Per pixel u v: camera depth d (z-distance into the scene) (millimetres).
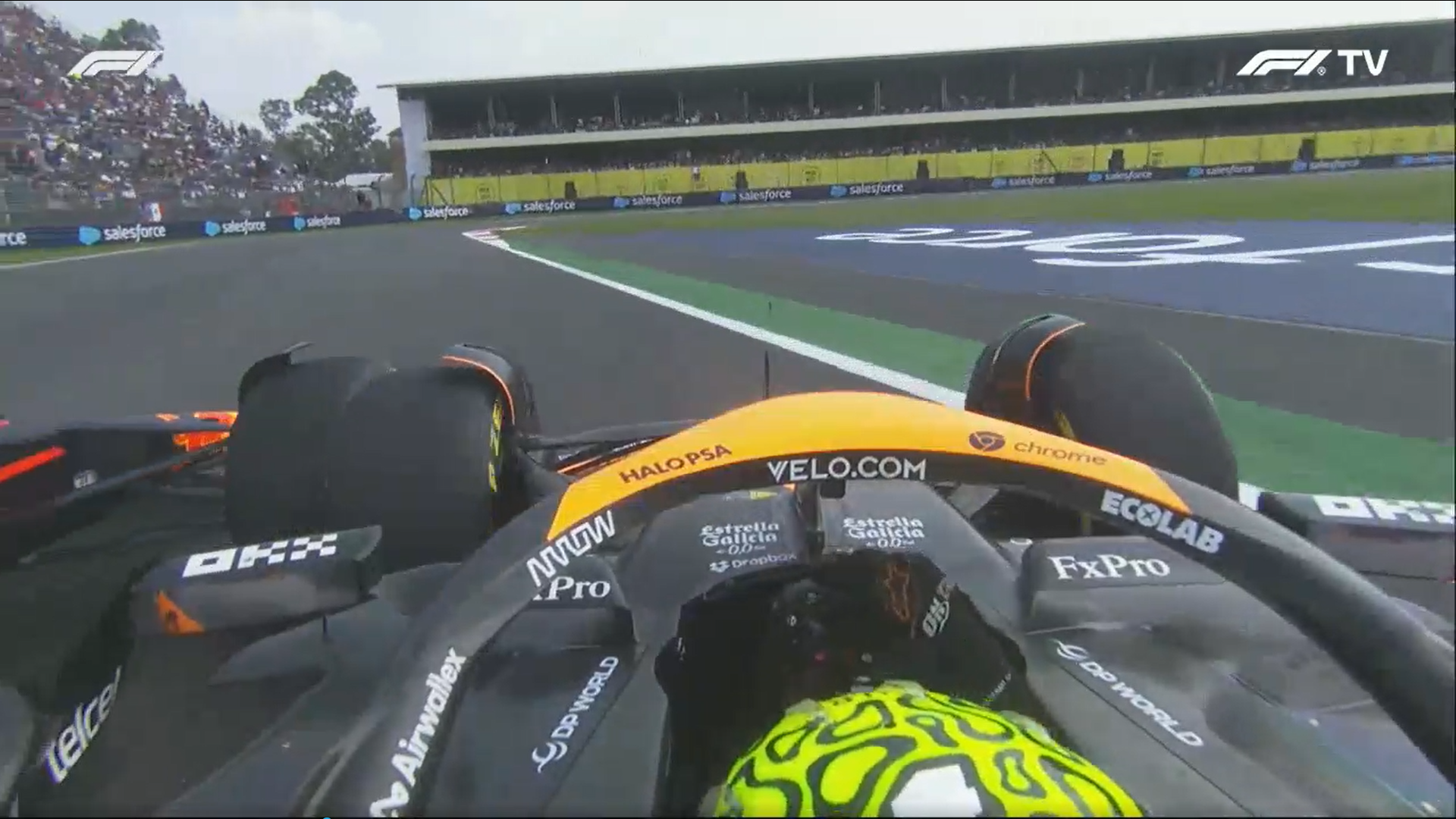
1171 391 3088
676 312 11078
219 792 1648
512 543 1791
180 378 5773
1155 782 1805
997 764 1413
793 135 60094
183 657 2359
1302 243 17781
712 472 1768
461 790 1772
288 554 2070
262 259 13945
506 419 3182
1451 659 1585
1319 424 6496
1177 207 28094
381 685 1735
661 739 1905
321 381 3346
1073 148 54469
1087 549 2646
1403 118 54781
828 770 1411
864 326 10125
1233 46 56312
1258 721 2039
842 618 1934
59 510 4109
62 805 1878
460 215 47125
